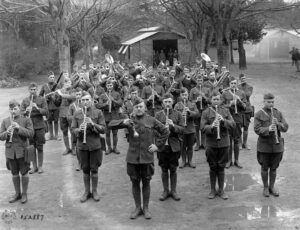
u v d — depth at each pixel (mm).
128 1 29297
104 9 30719
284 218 7238
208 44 32062
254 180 9305
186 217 7422
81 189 9039
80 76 13758
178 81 13906
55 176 10016
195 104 10570
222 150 8109
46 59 40344
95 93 13117
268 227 6906
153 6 33125
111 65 17828
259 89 25656
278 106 18922
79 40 39844
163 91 13094
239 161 10789
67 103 11867
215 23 24859
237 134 10148
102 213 7719
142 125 7391
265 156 8188
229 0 23906
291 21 34688
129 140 7484
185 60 42906
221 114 8172
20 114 8289
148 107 12125
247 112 11633
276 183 9039
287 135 13367
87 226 7164
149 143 7398
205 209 7754
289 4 26312
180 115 8242
